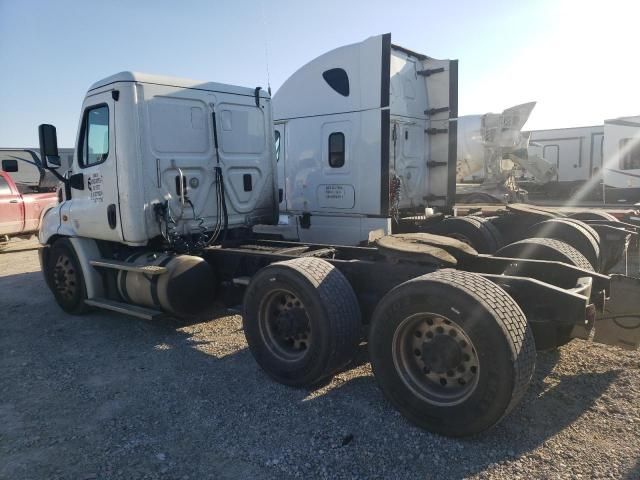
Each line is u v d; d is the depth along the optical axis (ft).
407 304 11.30
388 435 11.27
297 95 26.89
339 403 12.89
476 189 63.46
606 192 70.23
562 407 12.21
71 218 21.50
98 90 19.25
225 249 18.94
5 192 41.42
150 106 18.62
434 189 29.17
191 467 10.36
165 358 16.55
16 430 12.06
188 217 19.80
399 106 26.30
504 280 12.01
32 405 13.38
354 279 14.74
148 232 18.71
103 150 19.54
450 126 28.19
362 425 11.74
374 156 23.81
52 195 45.60
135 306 19.42
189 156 19.79
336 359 13.12
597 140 85.05
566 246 16.62
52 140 20.47
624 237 21.27
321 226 26.25
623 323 13.44
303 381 13.52
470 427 10.55
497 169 63.05
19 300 25.64
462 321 10.44
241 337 18.44
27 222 43.11
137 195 18.42
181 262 18.33
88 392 14.08
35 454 11.00
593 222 23.39
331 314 12.91
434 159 28.96
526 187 88.38
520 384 10.11
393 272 13.89
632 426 11.24
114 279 20.53
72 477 10.12
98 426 12.14
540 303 11.70
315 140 26.25
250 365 15.71
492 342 10.06
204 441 11.32
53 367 16.06
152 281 18.52
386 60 22.99
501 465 9.98
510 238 25.81
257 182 22.39
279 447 10.96
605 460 10.00
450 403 10.85
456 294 10.55
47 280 23.27
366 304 14.51
